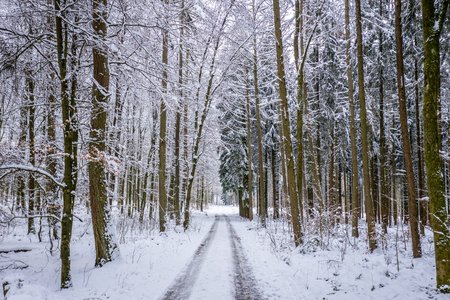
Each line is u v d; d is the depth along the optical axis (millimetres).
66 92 7969
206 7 20719
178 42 12078
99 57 9883
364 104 13453
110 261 9953
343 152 26906
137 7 9992
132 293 7406
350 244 13383
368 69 20203
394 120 25516
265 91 31391
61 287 7750
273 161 34219
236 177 35219
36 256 11461
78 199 14062
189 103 14398
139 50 10492
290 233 17656
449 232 6789
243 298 7074
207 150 36188
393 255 11273
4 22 9180
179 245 15000
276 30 14562
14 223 11906
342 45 20641
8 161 8156
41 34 8500
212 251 13477
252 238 18188
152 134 28797
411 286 7410
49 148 8367
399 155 27047
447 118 16484
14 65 9031
